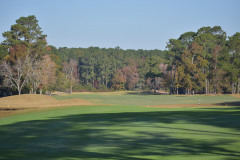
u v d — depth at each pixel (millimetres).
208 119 22938
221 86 103812
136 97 84250
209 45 110562
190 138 15094
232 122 20734
